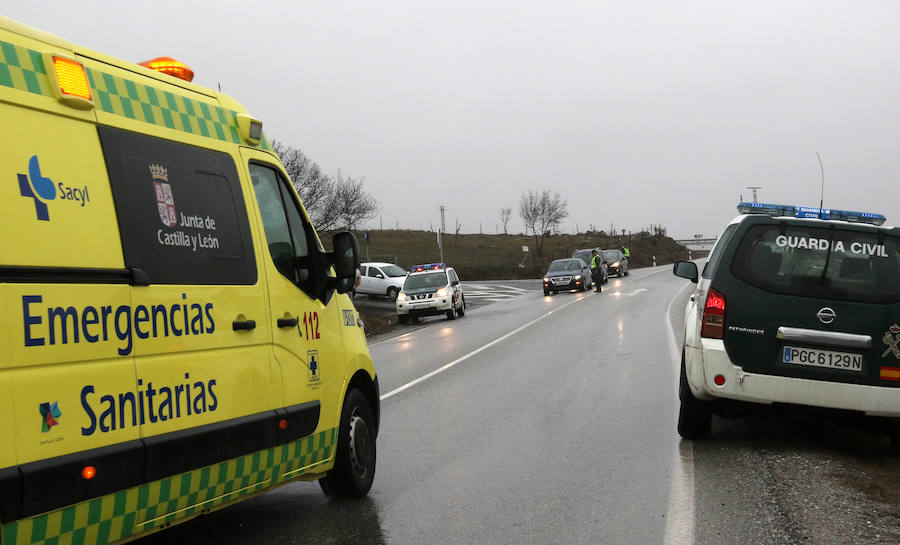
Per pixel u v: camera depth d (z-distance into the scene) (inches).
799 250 273.4
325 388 217.3
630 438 302.0
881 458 273.0
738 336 270.8
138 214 159.3
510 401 390.6
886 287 266.5
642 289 1471.5
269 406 191.8
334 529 205.9
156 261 161.5
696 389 277.3
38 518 132.4
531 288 1706.4
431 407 383.9
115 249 152.0
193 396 167.2
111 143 156.6
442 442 305.0
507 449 290.0
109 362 147.6
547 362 534.0
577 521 207.2
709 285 278.4
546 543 191.8
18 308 131.3
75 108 149.7
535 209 2844.5
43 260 136.7
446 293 1027.9
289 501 234.7
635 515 210.4
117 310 150.3
